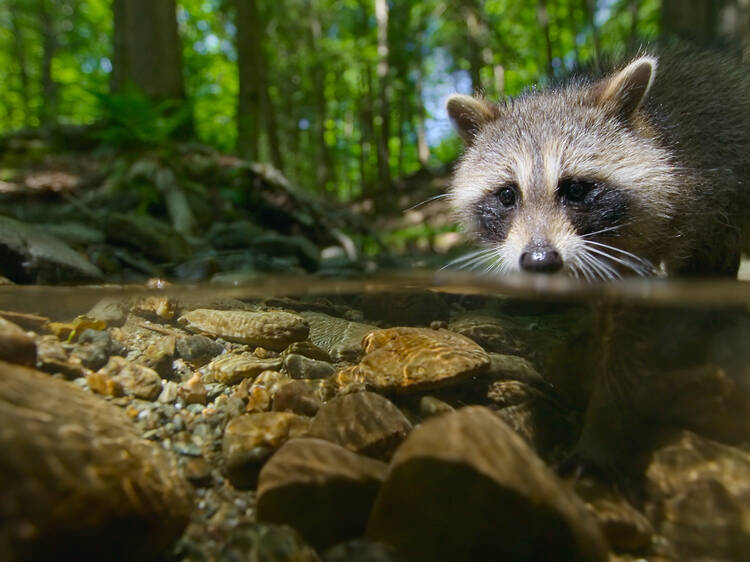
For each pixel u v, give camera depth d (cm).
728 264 37
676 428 22
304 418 22
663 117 34
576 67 44
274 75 217
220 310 31
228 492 19
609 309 25
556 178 34
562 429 24
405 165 227
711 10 90
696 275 36
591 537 17
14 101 238
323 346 30
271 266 54
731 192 35
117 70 117
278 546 16
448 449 17
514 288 31
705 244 35
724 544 18
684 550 18
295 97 223
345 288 36
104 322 28
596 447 22
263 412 23
